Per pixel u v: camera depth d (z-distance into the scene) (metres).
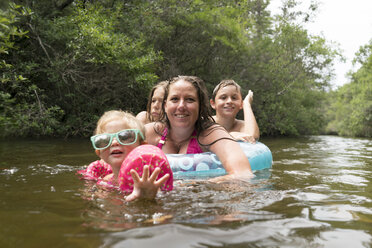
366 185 2.10
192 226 1.14
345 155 4.72
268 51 15.14
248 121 3.97
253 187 1.90
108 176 2.34
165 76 11.20
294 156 4.41
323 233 1.10
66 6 9.65
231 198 1.59
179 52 12.71
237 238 1.03
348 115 23.23
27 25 8.08
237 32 12.30
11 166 2.95
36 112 7.61
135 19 9.85
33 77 8.37
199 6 11.96
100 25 8.36
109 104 10.22
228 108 4.04
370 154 4.93
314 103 19.19
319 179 2.33
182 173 2.52
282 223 1.20
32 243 0.98
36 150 4.79
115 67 9.00
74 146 5.58
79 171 2.56
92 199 1.59
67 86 8.89
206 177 2.36
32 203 1.50
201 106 2.68
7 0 6.04
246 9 13.38
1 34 5.05
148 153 1.79
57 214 1.30
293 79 15.40
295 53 15.83
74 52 7.90
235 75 13.69
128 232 1.07
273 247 0.97
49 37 8.07
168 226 1.13
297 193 1.75
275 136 14.30
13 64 7.71
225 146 2.55
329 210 1.40
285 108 14.81
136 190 1.59
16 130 7.38
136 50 8.63
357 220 1.26
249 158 2.91
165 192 1.72
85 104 9.45
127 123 2.23
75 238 1.02
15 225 1.16
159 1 10.93
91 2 9.69
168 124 2.87
